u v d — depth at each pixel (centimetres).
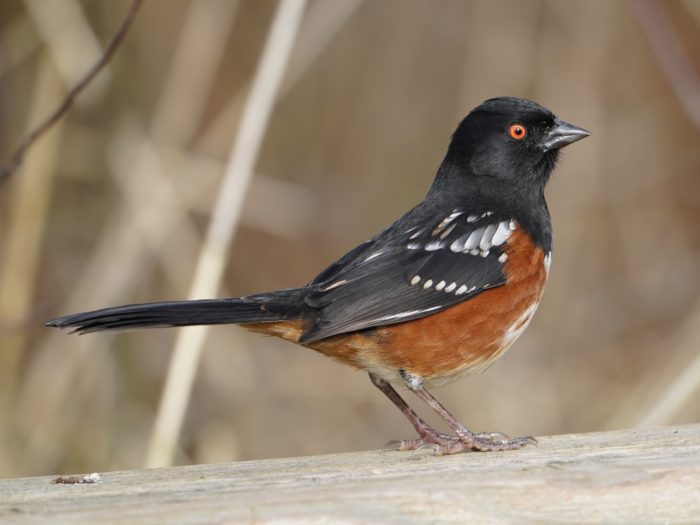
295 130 1409
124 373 1049
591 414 1164
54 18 1005
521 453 564
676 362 1034
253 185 1314
